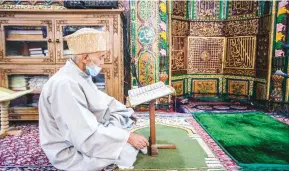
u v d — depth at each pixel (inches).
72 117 79.7
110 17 174.4
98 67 90.7
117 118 101.6
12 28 174.7
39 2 193.0
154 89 121.3
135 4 212.4
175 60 253.6
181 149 135.4
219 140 149.2
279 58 210.8
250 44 245.9
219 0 261.7
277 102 215.0
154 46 217.2
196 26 265.4
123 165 82.0
